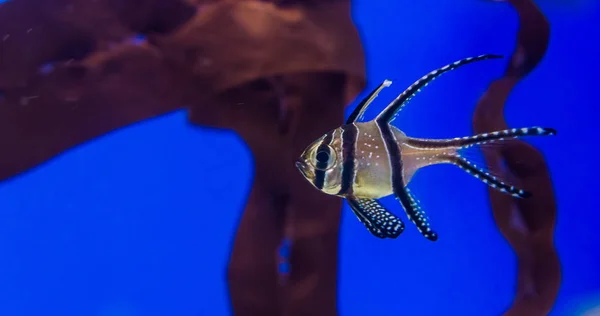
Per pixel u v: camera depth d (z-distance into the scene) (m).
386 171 0.33
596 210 0.59
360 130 0.34
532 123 0.56
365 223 0.34
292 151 0.40
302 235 0.41
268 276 0.41
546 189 0.44
